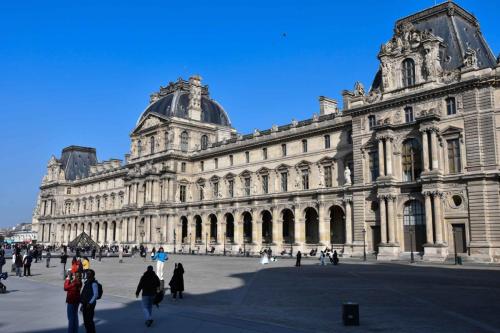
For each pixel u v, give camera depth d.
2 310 26.47
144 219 128.50
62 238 183.75
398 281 39.97
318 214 88.00
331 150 90.06
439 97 69.38
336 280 41.84
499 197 61.97
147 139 136.12
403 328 20.67
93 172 183.38
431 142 67.94
